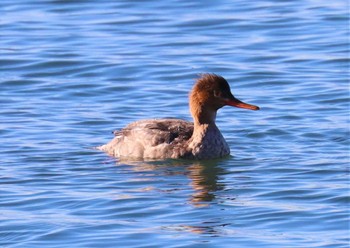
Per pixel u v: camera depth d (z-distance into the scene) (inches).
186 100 863.7
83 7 1144.8
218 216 584.7
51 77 934.4
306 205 598.5
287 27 1051.3
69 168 694.5
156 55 979.3
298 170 675.4
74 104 858.1
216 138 725.3
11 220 583.8
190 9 1125.1
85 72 941.2
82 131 784.9
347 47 986.7
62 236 557.0
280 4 1135.6
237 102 732.0
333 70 928.9
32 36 1043.3
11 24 1083.3
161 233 557.6
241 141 756.0
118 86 902.4
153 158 724.7
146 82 912.9
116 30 1060.5
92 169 693.9
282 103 847.1
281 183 647.1
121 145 735.7
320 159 699.4
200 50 992.2
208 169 691.4
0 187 647.8
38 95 884.6
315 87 882.8
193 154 717.9
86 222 578.2
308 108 830.5
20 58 976.3
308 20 1069.8
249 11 1111.6
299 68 936.3
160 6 1139.9
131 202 613.6
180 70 935.0
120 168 697.6
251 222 574.2
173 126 741.3
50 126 794.8
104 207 605.3
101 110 839.7
